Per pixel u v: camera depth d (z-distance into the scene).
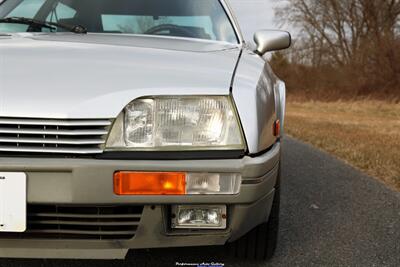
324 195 3.79
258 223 1.95
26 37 2.32
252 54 2.48
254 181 1.76
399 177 4.51
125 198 1.70
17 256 1.78
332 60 32.47
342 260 2.49
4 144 1.68
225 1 2.99
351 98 26.59
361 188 4.05
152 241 1.81
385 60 25.20
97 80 1.78
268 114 1.90
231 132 1.77
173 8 2.85
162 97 1.76
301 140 7.59
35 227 1.76
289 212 3.31
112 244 1.79
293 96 30.89
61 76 1.79
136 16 2.78
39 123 1.67
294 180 4.31
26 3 2.92
